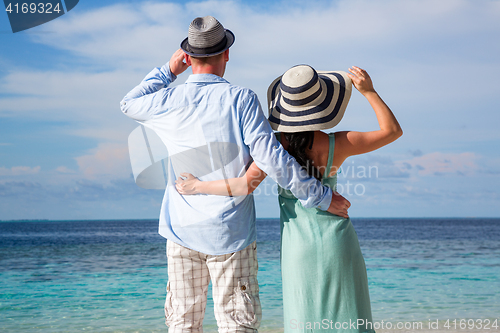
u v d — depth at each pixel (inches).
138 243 1113.4
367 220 3093.0
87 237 1428.4
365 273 75.0
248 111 70.9
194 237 74.2
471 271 486.0
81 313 243.4
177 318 75.9
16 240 1280.8
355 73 76.1
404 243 1125.7
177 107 73.3
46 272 494.6
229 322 73.4
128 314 239.5
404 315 222.7
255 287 76.1
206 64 74.9
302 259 72.2
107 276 442.3
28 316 236.4
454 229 1882.4
